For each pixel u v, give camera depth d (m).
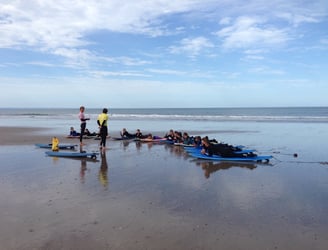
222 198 8.34
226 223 6.61
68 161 13.63
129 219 6.80
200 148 16.88
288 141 21.30
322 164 13.30
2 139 22.16
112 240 5.77
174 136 20.19
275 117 56.72
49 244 5.60
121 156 15.10
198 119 52.44
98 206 7.63
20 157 14.59
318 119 49.38
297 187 9.51
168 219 6.82
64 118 60.53
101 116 17.22
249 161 13.84
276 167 12.65
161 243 5.66
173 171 11.73
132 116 66.38
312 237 5.95
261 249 5.47
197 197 8.43
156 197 8.39
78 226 6.39
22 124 40.53
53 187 9.32
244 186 9.61
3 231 6.13
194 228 6.35
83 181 10.06
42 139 22.22
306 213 7.21
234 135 25.48
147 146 18.91
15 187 9.30
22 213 7.11
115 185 9.59
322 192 8.95
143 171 11.68
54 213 7.12
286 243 5.71
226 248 5.50
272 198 8.36
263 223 6.62
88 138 22.86
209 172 11.59
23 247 5.48
